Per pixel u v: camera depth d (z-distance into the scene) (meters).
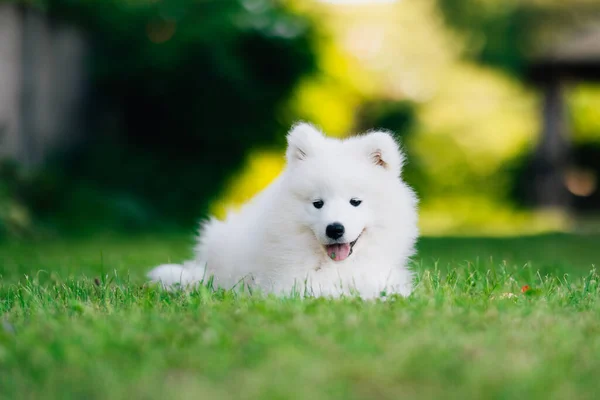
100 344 3.08
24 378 2.75
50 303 4.22
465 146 22.52
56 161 13.91
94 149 14.95
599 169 23.31
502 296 4.39
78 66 14.59
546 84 18.45
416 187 22.09
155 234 13.28
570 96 22.48
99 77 15.02
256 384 2.61
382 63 22.84
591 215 22.64
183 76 15.27
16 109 12.79
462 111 22.89
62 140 14.16
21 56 12.89
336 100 18.41
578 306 4.10
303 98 17.11
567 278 5.46
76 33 14.52
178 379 2.72
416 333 3.23
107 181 14.73
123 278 5.74
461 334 3.26
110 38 15.15
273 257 4.54
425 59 22.95
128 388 2.59
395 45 23.20
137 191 15.16
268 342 3.08
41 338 3.25
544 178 18.70
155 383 2.64
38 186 12.69
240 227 5.07
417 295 4.20
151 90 15.31
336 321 3.43
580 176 23.58
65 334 3.28
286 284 4.44
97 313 3.84
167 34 15.52
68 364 2.87
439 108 22.94
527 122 22.86
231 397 2.51
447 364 2.81
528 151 22.38
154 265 7.18
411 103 20.92
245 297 4.07
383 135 4.61
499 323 3.50
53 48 13.81
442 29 18.89
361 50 23.03
